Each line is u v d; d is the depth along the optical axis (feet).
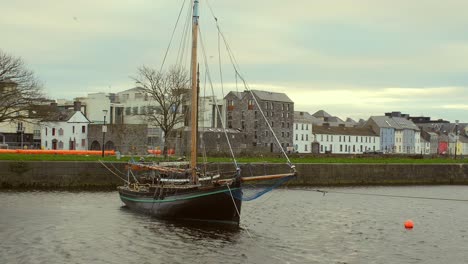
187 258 75.51
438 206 143.33
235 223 98.94
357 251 83.41
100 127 337.31
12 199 132.98
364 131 533.55
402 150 564.30
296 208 131.64
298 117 479.41
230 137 381.19
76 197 140.87
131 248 80.69
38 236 87.76
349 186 206.49
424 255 82.48
